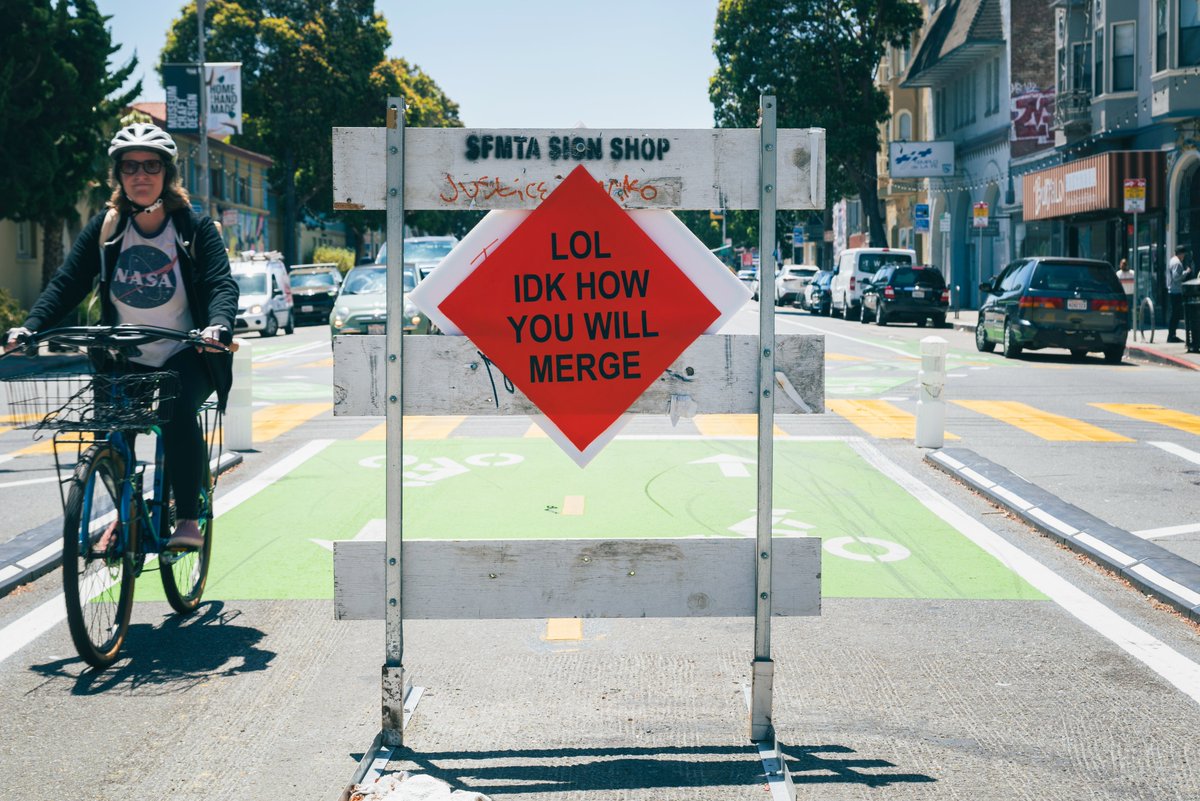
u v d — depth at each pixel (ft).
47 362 72.59
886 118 174.70
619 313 14.55
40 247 130.52
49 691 16.70
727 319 14.55
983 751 14.51
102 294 18.80
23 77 101.55
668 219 14.52
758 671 14.60
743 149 14.39
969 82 167.84
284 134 209.36
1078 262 78.13
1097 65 114.32
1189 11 98.07
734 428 44.27
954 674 17.42
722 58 179.63
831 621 20.18
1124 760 14.21
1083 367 73.46
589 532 26.58
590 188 14.43
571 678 17.25
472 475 34.22
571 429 14.57
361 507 29.66
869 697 16.46
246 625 19.97
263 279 123.65
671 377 14.57
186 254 18.80
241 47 209.05
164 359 18.97
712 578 14.58
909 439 41.39
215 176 211.61
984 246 162.50
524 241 14.49
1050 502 28.81
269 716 15.74
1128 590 22.09
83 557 17.10
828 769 13.96
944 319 126.52
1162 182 104.78
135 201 18.52
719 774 13.70
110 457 18.06
